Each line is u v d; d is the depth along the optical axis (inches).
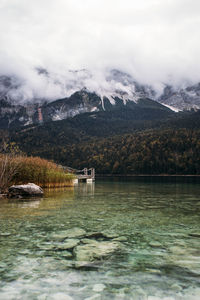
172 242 233.1
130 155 4367.6
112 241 235.5
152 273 161.6
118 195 735.1
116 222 326.0
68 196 672.4
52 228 288.5
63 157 4825.3
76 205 492.1
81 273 161.3
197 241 236.5
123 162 4286.4
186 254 198.7
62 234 260.5
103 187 1146.7
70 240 237.9
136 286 143.3
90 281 149.8
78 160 4677.7
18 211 409.7
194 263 179.2
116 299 128.7
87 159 4672.7
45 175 888.3
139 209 446.6
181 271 165.0
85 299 128.2
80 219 344.8
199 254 199.0
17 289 139.5
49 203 515.5
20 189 657.6
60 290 138.3
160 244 226.5
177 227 297.7
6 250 207.0
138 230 280.7
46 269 167.6
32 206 468.4
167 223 321.7
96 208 454.6
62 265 174.6
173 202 561.3
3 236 251.0
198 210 436.5
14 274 159.6
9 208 441.7
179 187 1173.1
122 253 200.5
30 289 139.5
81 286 143.2
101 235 257.9
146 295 132.7
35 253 199.8
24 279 152.4
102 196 690.8
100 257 191.2
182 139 4355.3
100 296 131.6
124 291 137.2
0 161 693.3
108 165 4370.1
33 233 263.9
